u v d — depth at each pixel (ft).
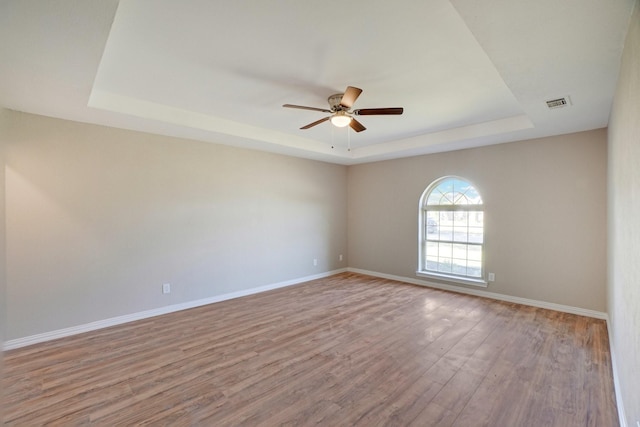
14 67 6.95
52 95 8.57
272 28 6.32
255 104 10.87
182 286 13.60
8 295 9.62
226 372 8.29
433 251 17.62
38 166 10.17
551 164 13.28
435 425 6.31
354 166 21.11
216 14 5.85
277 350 9.57
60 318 10.58
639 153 4.60
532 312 12.94
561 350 9.48
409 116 12.23
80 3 4.86
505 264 14.62
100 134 11.42
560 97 8.80
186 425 6.29
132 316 12.18
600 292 12.17
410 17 5.93
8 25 5.37
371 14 5.86
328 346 9.84
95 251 11.32
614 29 5.51
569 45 6.07
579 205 12.62
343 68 8.12
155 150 12.78
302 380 7.91
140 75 8.53
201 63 7.84
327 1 5.47
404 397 7.22
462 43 6.89
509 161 14.42
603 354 9.21
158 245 12.89
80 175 10.99
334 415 6.60
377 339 10.34
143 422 6.37
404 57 7.54
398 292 16.16
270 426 6.26
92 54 6.43
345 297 15.30
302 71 8.27
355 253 21.20
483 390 7.47
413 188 17.98
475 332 10.88
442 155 16.70
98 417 6.51
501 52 6.38
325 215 19.97
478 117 12.37
